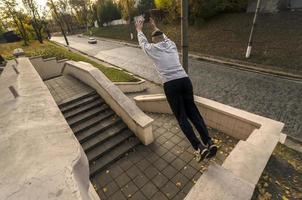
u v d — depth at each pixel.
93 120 6.07
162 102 6.94
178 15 22.23
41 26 31.39
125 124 5.99
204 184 2.46
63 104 6.39
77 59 15.15
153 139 5.55
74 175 1.46
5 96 3.92
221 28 17.47
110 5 42.56
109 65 17.78
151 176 4.39
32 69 6.69
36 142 2.01
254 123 4.36
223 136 5.25
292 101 7.75
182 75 2.71
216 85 10.34
